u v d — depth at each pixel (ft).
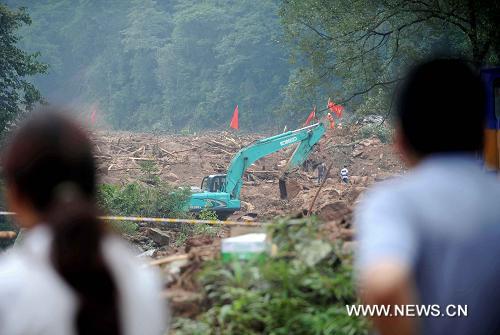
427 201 18.93
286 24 161.27
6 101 192.75
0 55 190.60
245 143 348.59
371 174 261.44
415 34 158.40
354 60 154.20
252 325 32.86
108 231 17.04
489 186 19.52
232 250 37.73
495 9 133.90
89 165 17.49
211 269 37.19
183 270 40.22
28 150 17.16
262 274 34.73
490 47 144.25
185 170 285.23
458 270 18.54
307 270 34.47
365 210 19.07
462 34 158.92
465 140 19.98
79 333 16.37
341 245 37.83
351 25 151.43
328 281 33.47
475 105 20.11
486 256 18.65
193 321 34.68
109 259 16.75
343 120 314.76
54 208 16.87
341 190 192.54
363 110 156.15
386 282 17.08
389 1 148.05
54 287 16.34
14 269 16.71
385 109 154.71
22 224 17.62
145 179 205.98
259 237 38.75
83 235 16.44
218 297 35.65
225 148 338.13
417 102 20.11
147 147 325.62
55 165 17.10
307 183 253.85
